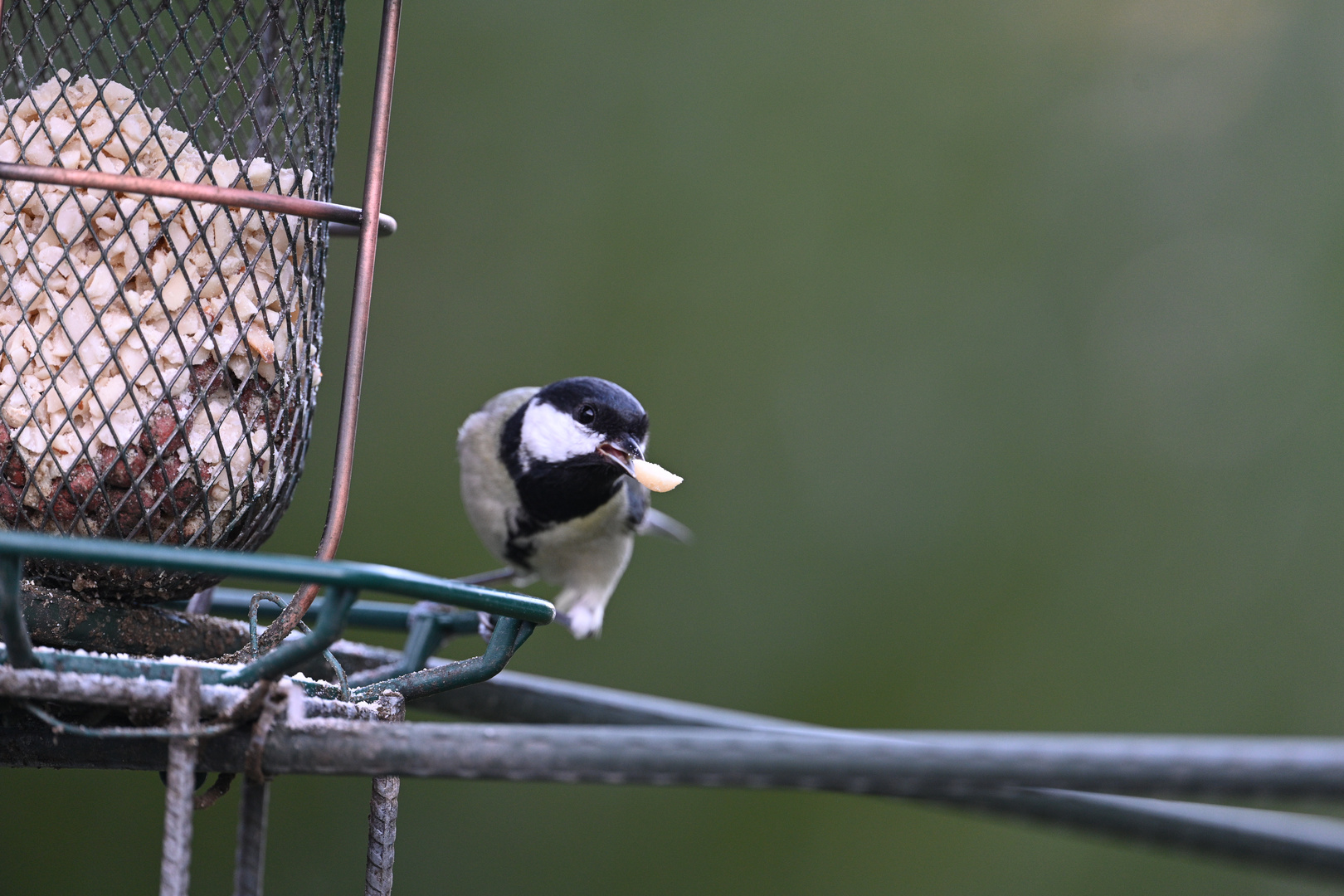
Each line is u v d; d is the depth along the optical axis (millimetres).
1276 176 12883
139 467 3670
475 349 11617
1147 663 12055
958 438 12242
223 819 10195
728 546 11938
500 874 10859
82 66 3789
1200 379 12672
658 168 12203
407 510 11172
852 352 12273
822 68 12570
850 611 11914
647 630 11734
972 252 12594
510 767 2812
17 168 3387
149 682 2824
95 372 3633
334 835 10609
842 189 12430
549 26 12188
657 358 12031
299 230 3980
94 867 9984
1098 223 12766
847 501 12117
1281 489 12453
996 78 12859
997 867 11289
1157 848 3799
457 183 11828
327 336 11156
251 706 2811
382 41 3861
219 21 4297
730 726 4844
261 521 3957
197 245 3738
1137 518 12289
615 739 2824
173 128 3865
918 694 11828
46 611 3646
